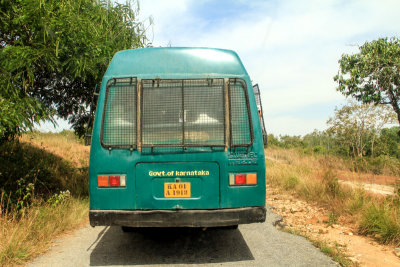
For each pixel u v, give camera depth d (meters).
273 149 26.03
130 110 3.90
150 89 3.94
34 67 6.00
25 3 5.37
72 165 10.42
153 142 3.85
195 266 3.83
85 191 7.86
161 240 4.85
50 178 7.80
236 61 4.11
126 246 4.57
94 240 4.83
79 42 6.00
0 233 4.25
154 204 3.79
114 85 3.95
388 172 8.37
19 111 5.12
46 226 4.99
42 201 5.95
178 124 3.89
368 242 4.76
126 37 8.09
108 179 3.79
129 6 8.30
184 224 3.78
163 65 4.03
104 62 6.70
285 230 5.32
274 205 7.33
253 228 5.46
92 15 6.92
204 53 4.09
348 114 21.73
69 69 6.33
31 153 9.27
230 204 3.84
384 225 4.80
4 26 5.71
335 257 4.05
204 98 3.95
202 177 3.84
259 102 4.60
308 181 8.55
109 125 3.87
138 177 3.81
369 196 6.53
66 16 5.82
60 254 4.21
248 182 3.87
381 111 21.00
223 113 3.93
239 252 4.31
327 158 10.93
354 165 9.15
